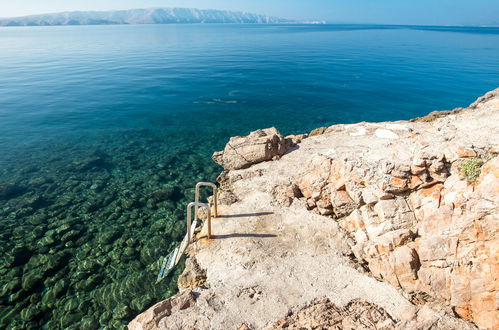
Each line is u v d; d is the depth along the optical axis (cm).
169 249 1400
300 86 4731
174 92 4341
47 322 1053
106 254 1361
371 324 704
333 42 12131
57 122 3161
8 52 8406
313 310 770
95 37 15250
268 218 1152
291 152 1611
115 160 2352
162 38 14600
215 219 1166
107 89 4428
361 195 1062
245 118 3369
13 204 1716
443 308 720
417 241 827
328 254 975
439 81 4806
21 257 1325
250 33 19275
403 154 1091
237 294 841
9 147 2542
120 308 1103
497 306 643
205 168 2241
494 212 709
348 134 1673
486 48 9425
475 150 932
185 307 800
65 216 1623
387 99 3972
